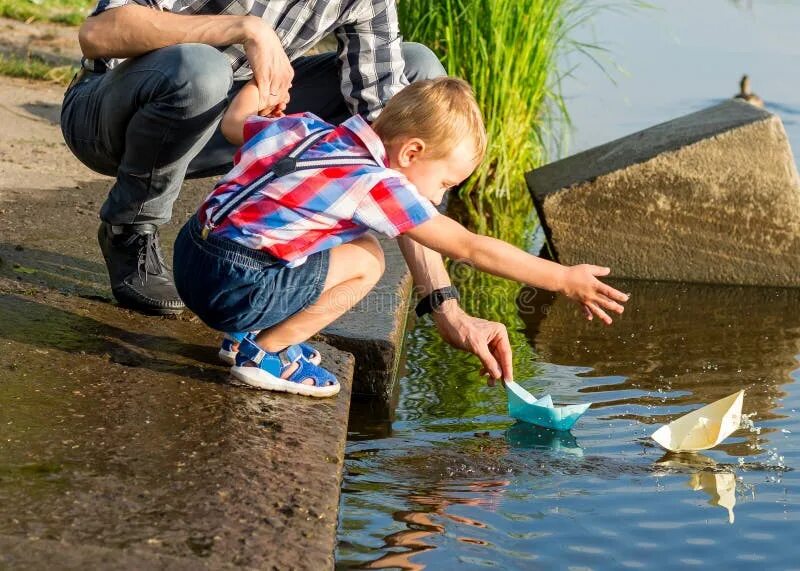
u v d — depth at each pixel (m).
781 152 5.09
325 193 2.80
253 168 2.88
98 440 2.59
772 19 11.14
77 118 3.49
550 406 3.35
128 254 3.52
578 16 8.83
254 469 2.55
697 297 5.03
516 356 4.12
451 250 2.83
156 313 3.56
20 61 7.70
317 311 2.98
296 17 3.56
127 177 3.39
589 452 3.22
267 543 2.23
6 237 4.17
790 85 8.60
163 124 3.23
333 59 3.90
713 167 5.13
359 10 3.67
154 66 3.20
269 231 2.83
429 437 3.30
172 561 2.10
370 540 2.57
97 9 3.34
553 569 2.50
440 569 2.45
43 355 3.06
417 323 4.50
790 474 3.09
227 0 3.45
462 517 2.73
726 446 3.29
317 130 2.90
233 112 3.12
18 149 5.78
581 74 8.70
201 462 2.55
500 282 5.10
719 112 5.50
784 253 5.16
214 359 3.24
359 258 2.98
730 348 4.29
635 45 9.81
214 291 2.90
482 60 6.36
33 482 2.34
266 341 3.04
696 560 2.58
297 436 2.79
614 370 3.99
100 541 2.13
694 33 10.38
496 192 6.47
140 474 2.45
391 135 2.89
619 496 2.90
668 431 3.19
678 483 3.01
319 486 2.53
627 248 5.29
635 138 5.57
